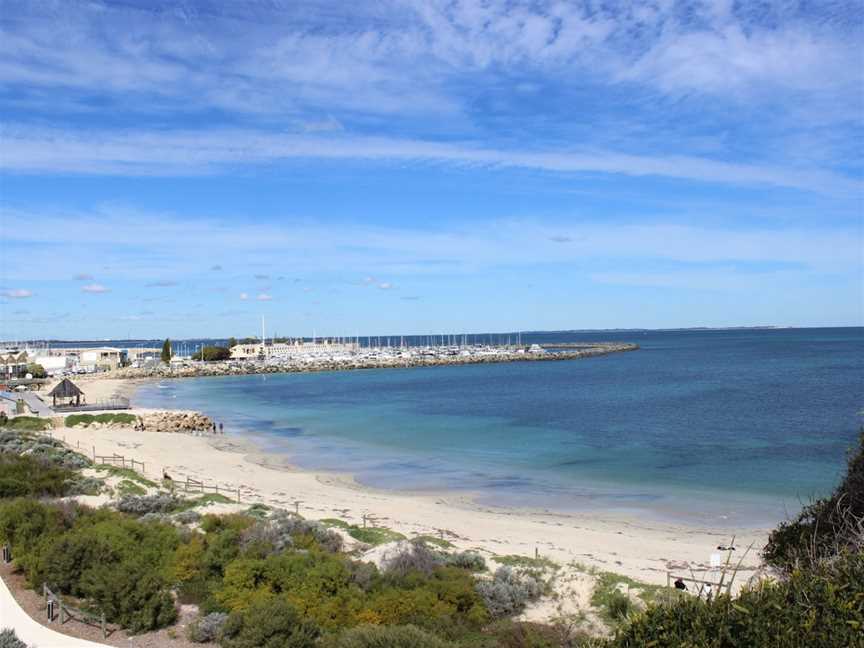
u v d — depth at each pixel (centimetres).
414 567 1900
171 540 1978
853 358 16050
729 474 4197
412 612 1606
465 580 1772
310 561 1812
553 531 2875
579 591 1878
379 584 1745
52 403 8038
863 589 564
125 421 6391
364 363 18562
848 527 799
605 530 2934
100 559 1744
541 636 1530
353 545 2295
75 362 17300
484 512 3312
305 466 4709
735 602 594
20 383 11806
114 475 3494
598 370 15125
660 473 4291
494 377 14088
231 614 1502
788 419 6544
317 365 17975
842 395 8425
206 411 8725
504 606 1717
